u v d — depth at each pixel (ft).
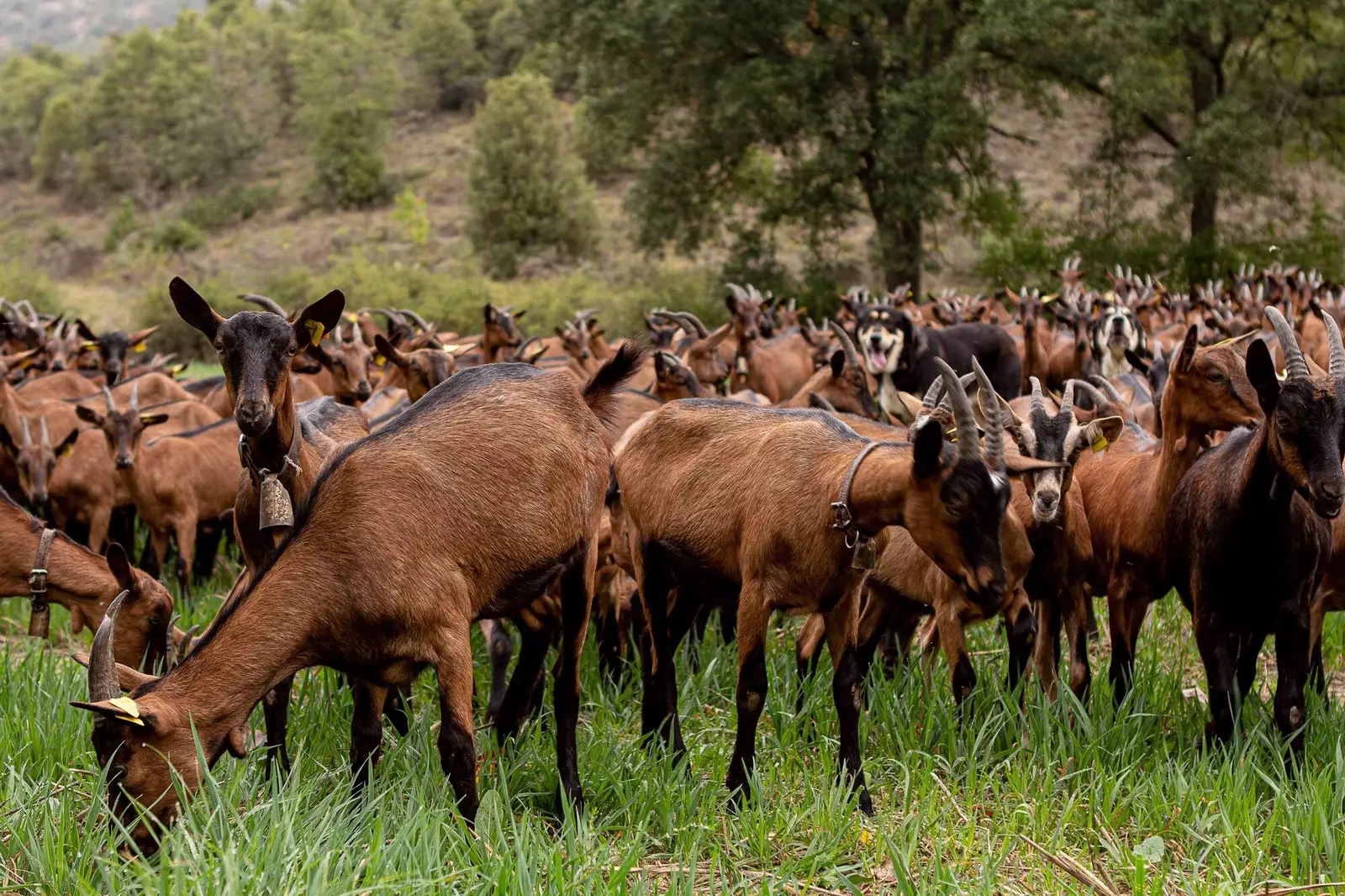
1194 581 31.30
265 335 27.09
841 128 150.20
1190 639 42.11
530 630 29.53
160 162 362.12
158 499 48.37
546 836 24.70
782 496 28.17
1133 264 154.51
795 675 34.22
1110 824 26.58
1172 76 162.71
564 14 159.22
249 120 385.09
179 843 21.01
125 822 22.74
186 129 365.61
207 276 256.11
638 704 35.29
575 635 28.50
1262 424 28.94
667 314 78.79
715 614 42.91
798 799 28.12
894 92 146.92
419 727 29.58
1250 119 142.82
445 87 393.70
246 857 21.15
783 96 154.30
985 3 142.92
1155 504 33.53
